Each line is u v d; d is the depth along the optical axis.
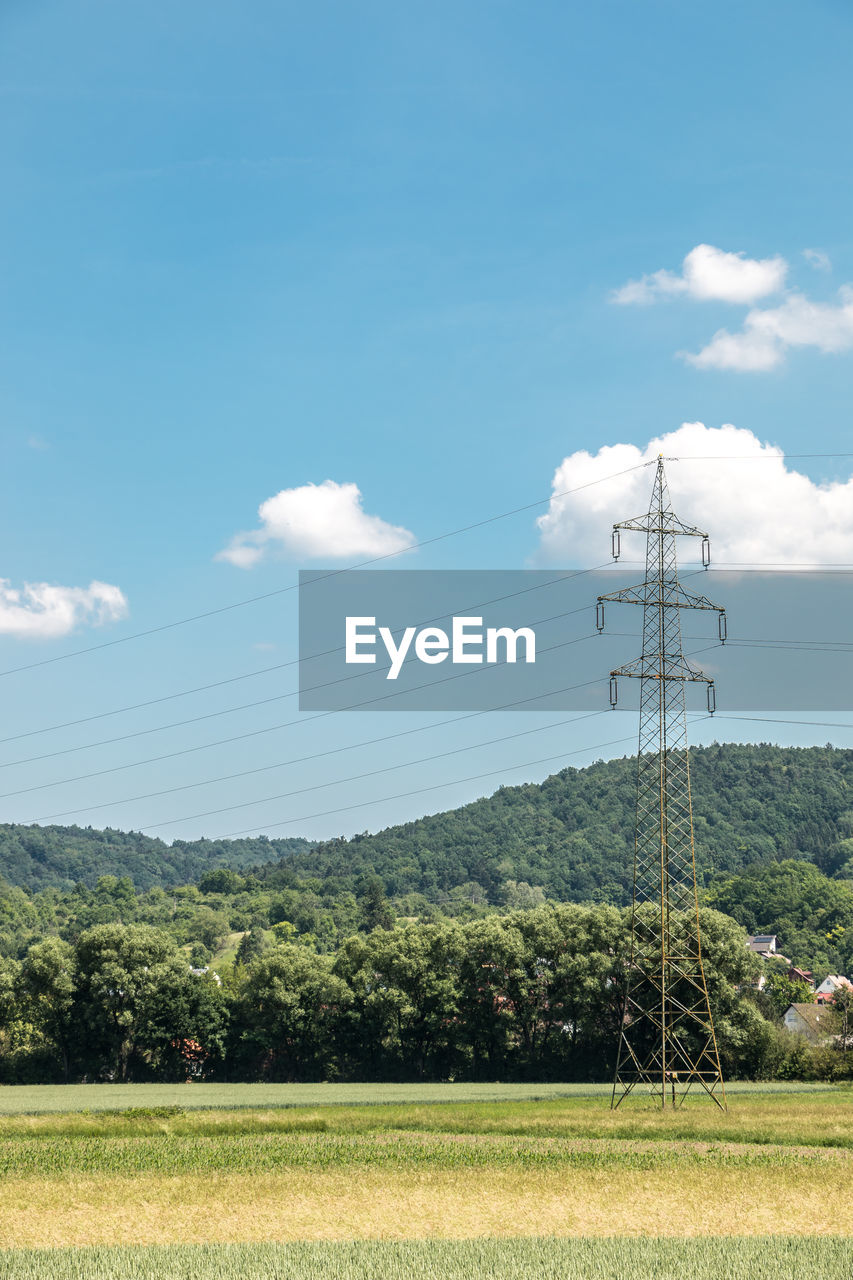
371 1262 28.83
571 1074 106.50
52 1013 104.94
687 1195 39.97
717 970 102.50
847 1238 31.86
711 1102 78.88
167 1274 27.50
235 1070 108.00
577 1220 35.81
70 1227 34.72
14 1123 62.59
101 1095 86.75
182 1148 53.09
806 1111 71.75
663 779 82.44
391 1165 47.28
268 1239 33.00
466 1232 34.00
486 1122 63.59
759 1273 27.64
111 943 107.75
